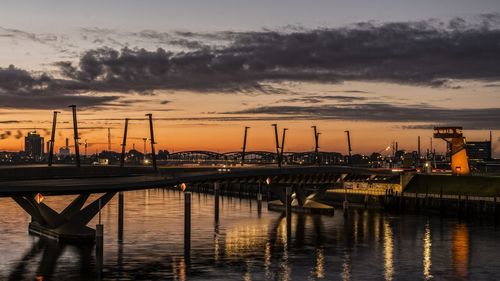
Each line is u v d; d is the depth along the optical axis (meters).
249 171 145.62
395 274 83.50
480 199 152.00
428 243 109.31
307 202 165.75
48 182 108.00
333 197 194.25
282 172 152.62
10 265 86.62
